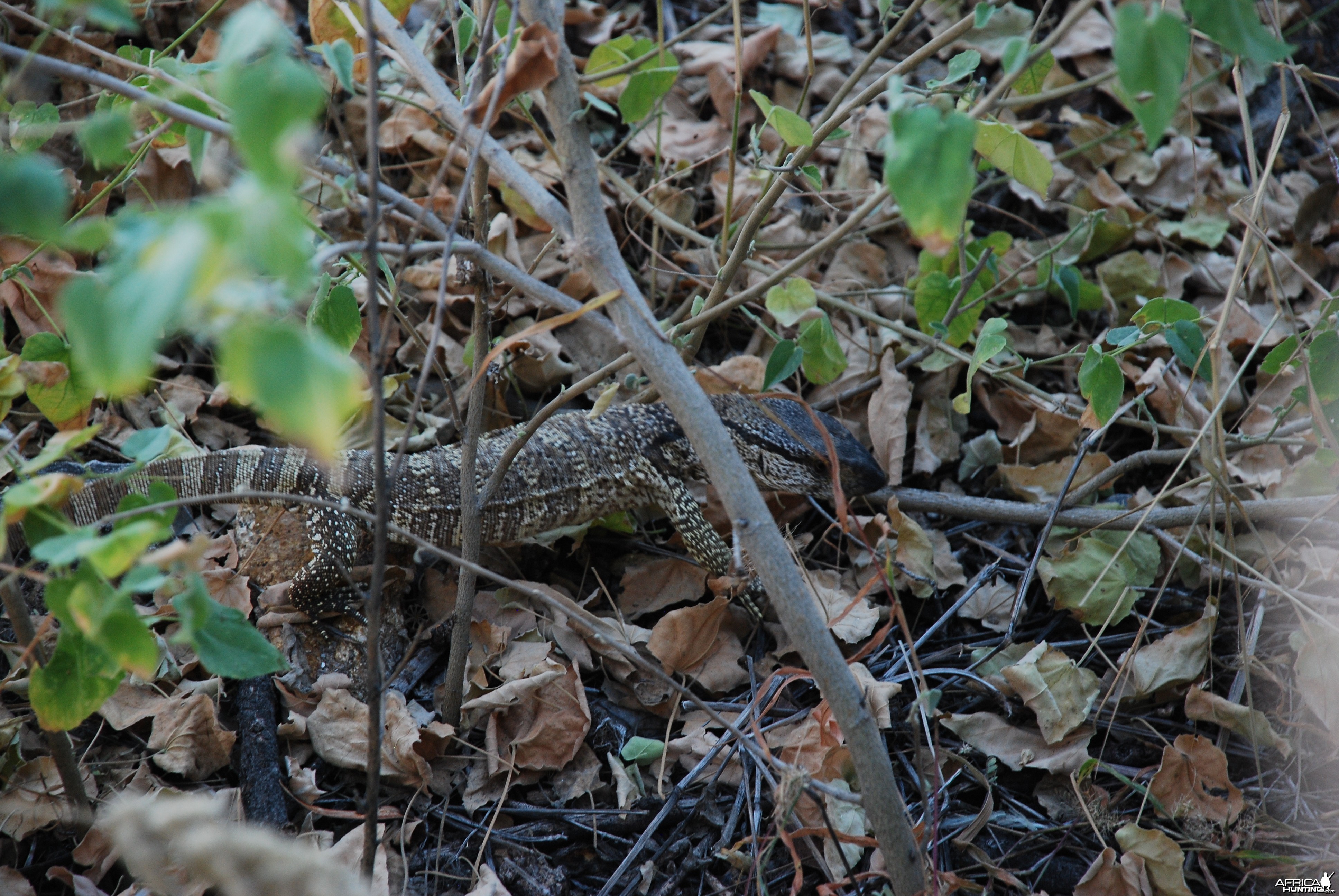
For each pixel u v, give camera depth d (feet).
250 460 13.87
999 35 20.39
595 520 15.24
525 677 12.47
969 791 12.44
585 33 19.66
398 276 10.14
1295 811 12.00
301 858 5.86
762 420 15.35
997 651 13.53
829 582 14.66
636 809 11.67
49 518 6.30
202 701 11.44
